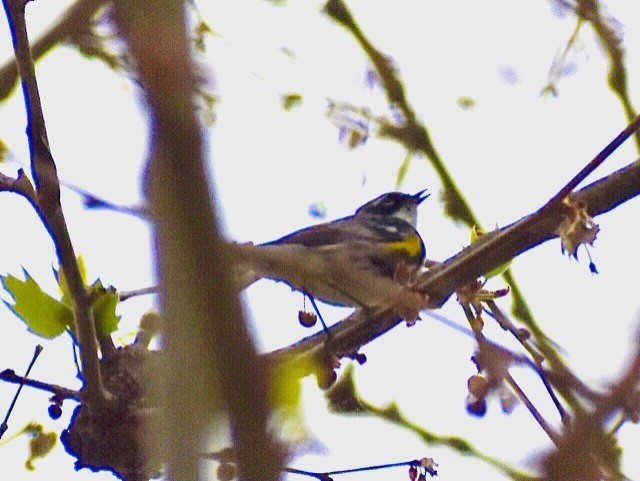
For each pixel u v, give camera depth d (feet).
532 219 26.43
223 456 11.18
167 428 9.83
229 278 9.22
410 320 25.86
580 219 25.71
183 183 9.10
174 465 9.84
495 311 27.32
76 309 24.41
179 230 9.13
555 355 25.95
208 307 9.16
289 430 13.76
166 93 9.05
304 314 30.89
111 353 26.71
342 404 31.24
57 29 35.35
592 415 13.96
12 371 25.26
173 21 9.16
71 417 26.84
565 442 13.67
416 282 28.91
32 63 23.07
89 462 26.40
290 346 30.27
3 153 24.70
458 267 27.45
